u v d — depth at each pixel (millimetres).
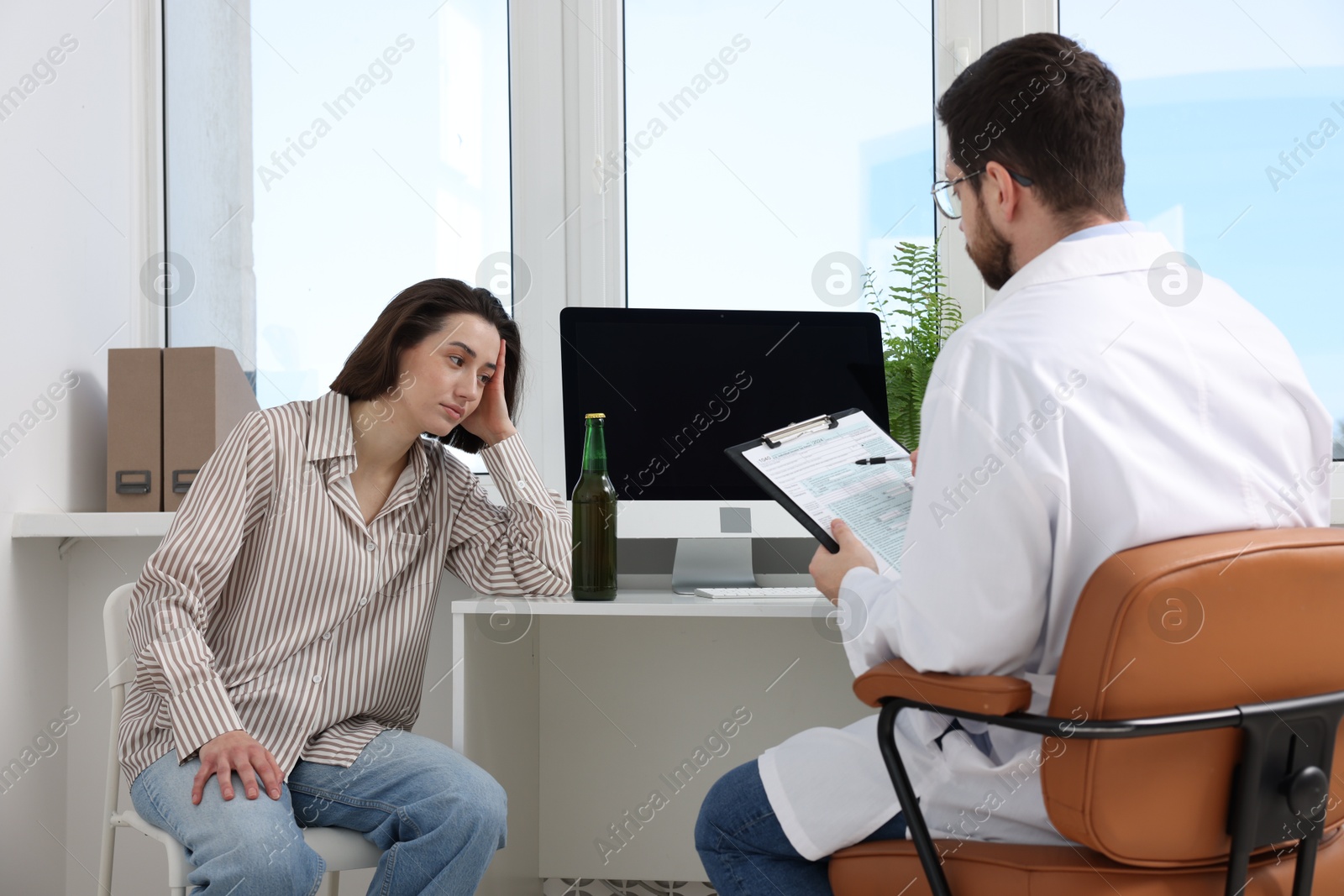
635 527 1632
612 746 1985
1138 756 756
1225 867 816
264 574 1313
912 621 841
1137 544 795
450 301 1403
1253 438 857
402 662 1383
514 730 1732
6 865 1661
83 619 1855
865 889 930
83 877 1839
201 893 1083
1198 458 820
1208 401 849
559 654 1991
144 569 1249
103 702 1851
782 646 1973
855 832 957
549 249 2088
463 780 1237
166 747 1235
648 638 1984
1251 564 741
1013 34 2014
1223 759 774
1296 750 775
